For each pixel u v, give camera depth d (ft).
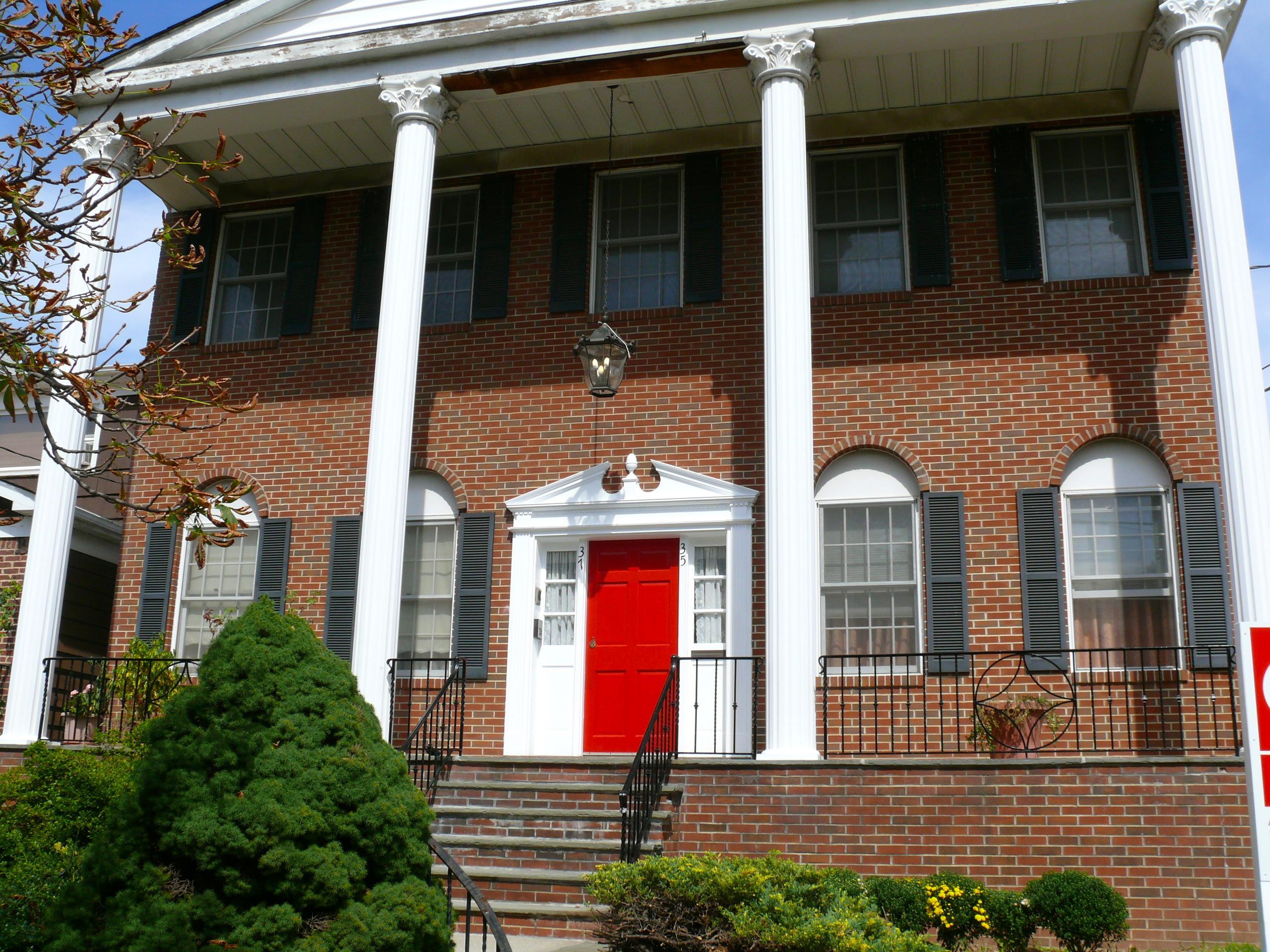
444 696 37.78
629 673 40.83
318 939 18.88
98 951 18.51
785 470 34.76
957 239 41.73
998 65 40.40
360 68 40.81
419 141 40.01
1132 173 41.73
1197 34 35.17
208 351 47.01
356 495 44.29
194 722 20.36
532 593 41.70
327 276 47.11
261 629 21.42
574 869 30.17
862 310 41.60
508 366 44.09
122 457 52.90
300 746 20.33
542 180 46.06
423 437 44.09
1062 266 41.32
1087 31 37.09
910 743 36.35
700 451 41.60
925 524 39.32
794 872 24.48
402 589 43.34
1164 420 38.86
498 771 34.99
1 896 23.04
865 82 41.45
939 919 27.53
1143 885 29.45
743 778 32.09
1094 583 38.47
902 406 40.47
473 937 27.35
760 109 43.24
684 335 42.83
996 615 38.27
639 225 45.11
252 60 41.09
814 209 43.52
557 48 39.19
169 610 44.80
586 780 34.30
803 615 33.71
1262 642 15.83
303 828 19.31
